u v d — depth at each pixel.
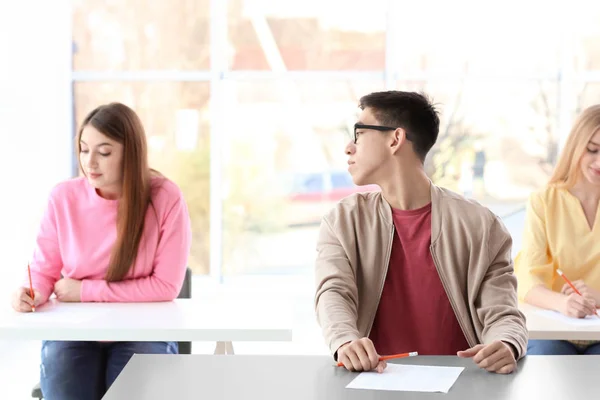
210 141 4.94
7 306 2.63
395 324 2.08
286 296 4.77
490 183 4.97
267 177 4.96
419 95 2.10
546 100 4.94
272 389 1.56
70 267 2.80
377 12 4.89
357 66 4.92
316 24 4.89
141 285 2.72
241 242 4.99
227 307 2.64
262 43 4.90
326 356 1.82
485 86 4.92
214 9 4.87
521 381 1.61
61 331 2.32
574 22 4.87
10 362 4.29
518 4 4.88
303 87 4.92
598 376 1.64
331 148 4.95
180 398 1.50
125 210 2.72
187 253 2.82
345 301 1.99
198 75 4.90
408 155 2.08
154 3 4.86
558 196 2.90
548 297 2.68
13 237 4.53
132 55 4.88
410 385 1.58
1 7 4.51
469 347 2.05
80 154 2.74
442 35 4.90
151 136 4.93
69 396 2.53
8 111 4.55
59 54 4.82
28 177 4.64
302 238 4.98
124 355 2.54
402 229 2.10
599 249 2.83
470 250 2.05
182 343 2.78
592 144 2.81
